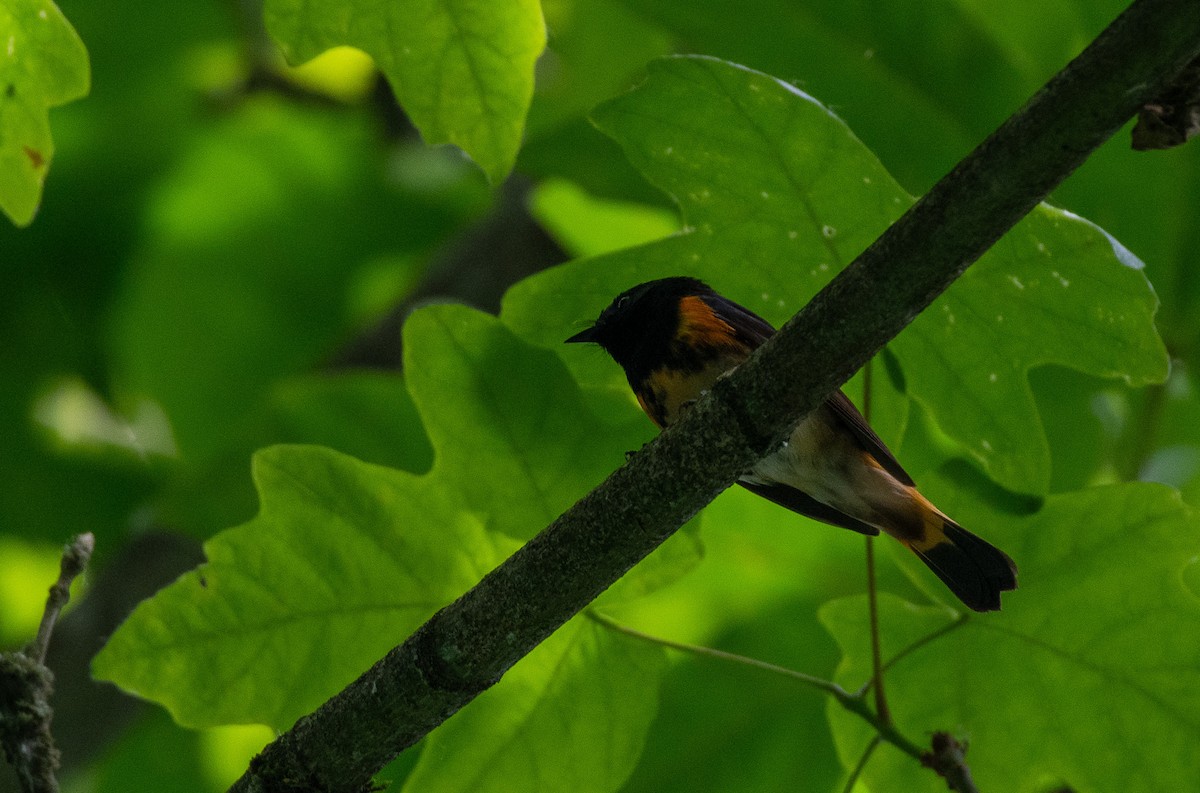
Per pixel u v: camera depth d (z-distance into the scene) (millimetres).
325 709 5801
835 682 7301
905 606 7188
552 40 12656
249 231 15148
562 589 5484
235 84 14781
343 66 14906
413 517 6777
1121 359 6449
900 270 4801
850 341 4941
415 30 6574
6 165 7117
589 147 9469
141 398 15164
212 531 9773
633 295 7426
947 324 6703
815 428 7164
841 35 9516
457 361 6730
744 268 6816
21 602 14570
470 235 11867
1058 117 4512
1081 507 6898
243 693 6637
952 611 7145
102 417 15203
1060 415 9836
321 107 14961
